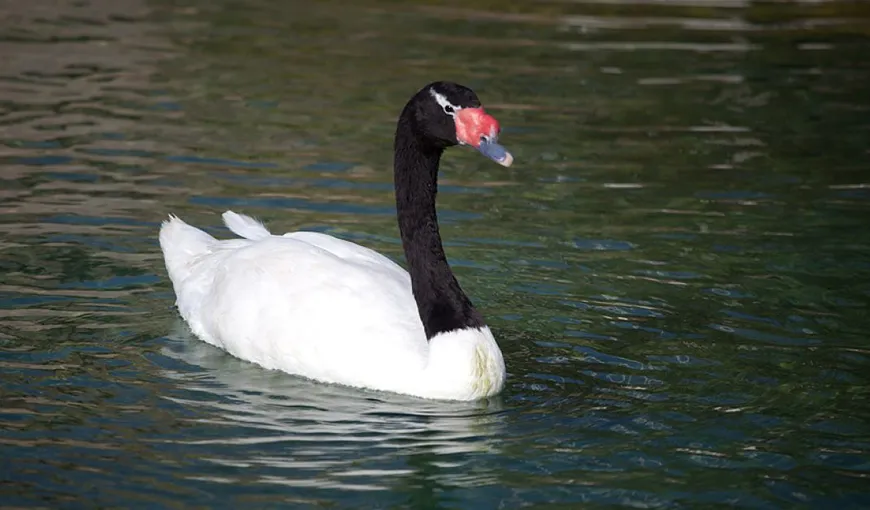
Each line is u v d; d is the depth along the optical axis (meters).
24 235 14.52
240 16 26.48
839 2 29.48
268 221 15.40
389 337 11.18
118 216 15.32
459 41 25.03
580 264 14.42
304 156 18.08
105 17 25.73
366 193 16.67
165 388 11.02
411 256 11.30
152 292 13.25
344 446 10.03
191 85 21.30
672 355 11.98
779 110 21.36
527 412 10.76
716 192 17.27
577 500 9.26
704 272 14.24
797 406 10.90
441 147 11.16
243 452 9.85
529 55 24.19
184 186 16.56
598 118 20.59
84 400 10.67
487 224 15.72
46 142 17.97
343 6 27.75
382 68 22.84
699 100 21.80
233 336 11.75
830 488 9.48
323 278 11.64
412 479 9.51
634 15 27.98
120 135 18.52
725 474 9.69
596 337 12.40
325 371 11.27
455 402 10.92
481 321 11.17
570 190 17.19
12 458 9.57
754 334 12.50
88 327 12.25
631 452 10.02
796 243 15.25
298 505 9.05
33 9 26.09
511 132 19.67
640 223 15.92
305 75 22.25
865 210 16.55
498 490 9.40
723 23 27.45
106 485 9.23
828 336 12.46
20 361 11.38
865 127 20.48
